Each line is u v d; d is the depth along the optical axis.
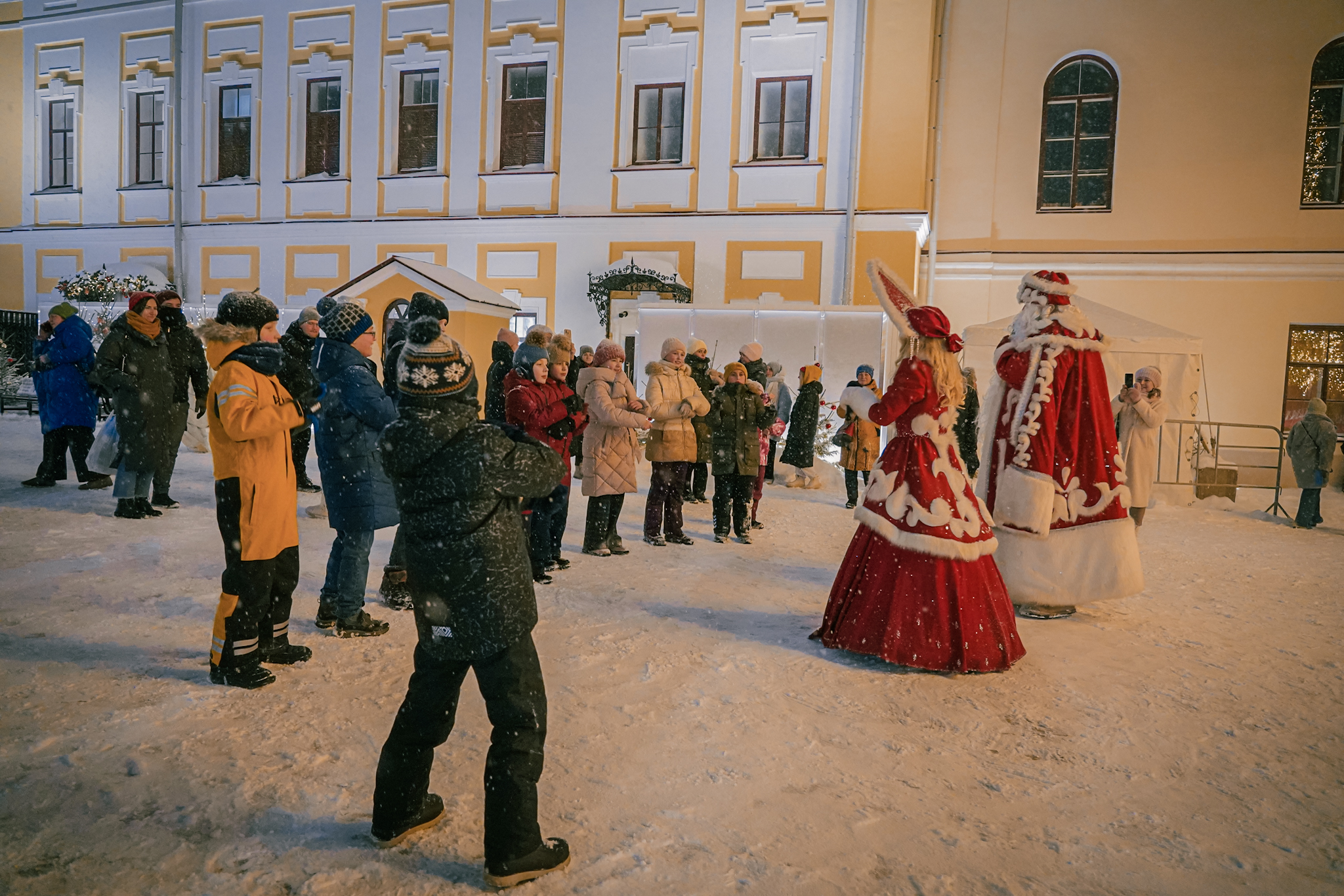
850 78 13.94
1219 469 11.47
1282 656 4.67
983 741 3.40
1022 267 15.23
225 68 17.03
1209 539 8.73
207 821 2.58
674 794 2.87
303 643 4.21
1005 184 15.27
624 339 14.76
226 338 3.64
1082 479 5.18
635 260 14.55
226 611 3.59
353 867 2.38
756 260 14.48
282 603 3.87
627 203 15.03
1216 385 14.72
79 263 18.39
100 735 3.11
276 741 3.12
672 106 14.88
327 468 4.27
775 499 10.14
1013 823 2.78
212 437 3.60
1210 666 4.45
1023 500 5.12
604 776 2.97
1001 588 4.32
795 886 2.38
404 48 16.02
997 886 2.43
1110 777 3.14
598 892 2.31
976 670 4.12
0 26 18.58
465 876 2.37
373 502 4.26
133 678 3.66
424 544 2.36
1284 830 2.80
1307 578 6.87
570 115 15.20
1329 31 14.01
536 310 15.51
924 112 13.67
